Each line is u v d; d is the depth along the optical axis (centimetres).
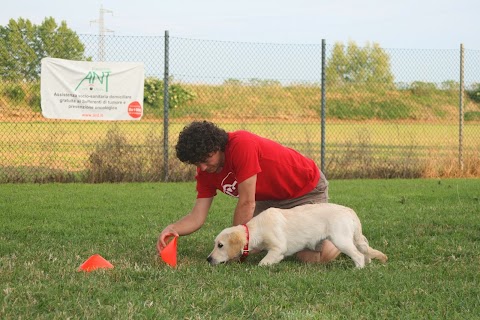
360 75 1653
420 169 1241
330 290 427
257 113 1602
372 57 1636
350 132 1566
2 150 1348
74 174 1105
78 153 1348
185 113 1513
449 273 478
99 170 1095
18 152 1345
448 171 1253
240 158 498
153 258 527
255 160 503
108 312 362
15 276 448
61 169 1155
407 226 691
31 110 1184
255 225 514
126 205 841
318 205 532
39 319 350
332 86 1662
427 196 952
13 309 366
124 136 1113
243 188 502
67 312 363
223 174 514
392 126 1697
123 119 1116
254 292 418
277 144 536
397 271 485
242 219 515
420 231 661
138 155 1110
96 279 438
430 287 435
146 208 820
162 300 393
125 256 541
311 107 1652
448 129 2036
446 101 1653
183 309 374
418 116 1667
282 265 511
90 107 1103
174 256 501
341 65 1644
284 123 1623
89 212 777
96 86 1102
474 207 837
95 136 1529
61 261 502
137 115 1120
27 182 1071
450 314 376
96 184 1059
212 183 532
